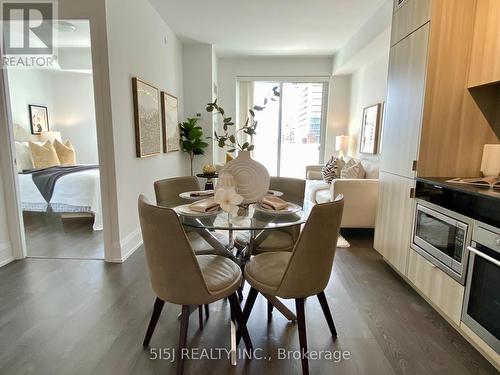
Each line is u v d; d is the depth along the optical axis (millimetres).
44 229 3914
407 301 2275
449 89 2145
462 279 1797
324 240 1491
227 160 2141
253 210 1939
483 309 1640
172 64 4582
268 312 2072
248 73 6156
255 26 4312
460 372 1591
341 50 5270
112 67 2693
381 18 3535
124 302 2203
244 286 2535
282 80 6180
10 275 2615
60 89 5863
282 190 2557
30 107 5270
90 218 4406
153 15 3725
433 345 1793
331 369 1599
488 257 1563
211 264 1749
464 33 2084
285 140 6559
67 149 5059
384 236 2811
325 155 6355
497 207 1772
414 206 2307
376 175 3955
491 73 1950
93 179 3869
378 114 4418
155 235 1401
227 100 6246
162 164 4180
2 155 2768
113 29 2705
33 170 4309
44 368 1568
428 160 2215
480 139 2211
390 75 2688
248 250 2086
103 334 1846
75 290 2367
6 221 2865
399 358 1685
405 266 2445
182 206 1982
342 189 3502
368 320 2033
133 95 3154
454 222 1856
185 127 5055
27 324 1937
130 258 2986
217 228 1609
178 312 2096
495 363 1609
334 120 6207
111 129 2721
